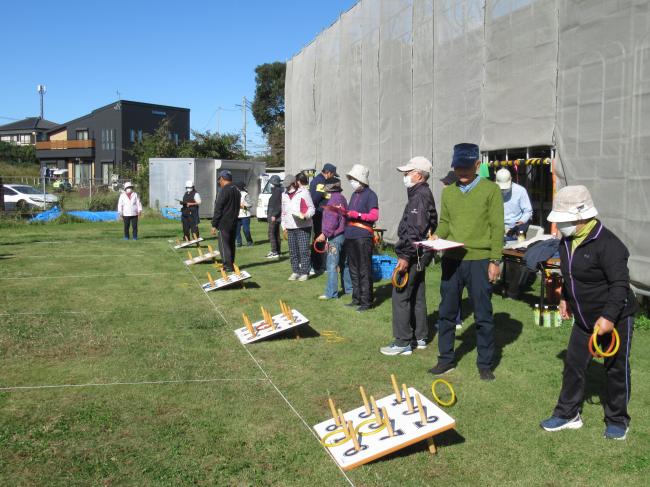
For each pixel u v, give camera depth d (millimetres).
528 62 8875
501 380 4996
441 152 11164
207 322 6914
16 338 6129
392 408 4047
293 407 4426
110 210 26531
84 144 55250
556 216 3797
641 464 3596
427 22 11484
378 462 3627
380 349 5836
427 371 5223
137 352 5730
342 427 3904
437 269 10242
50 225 21328
